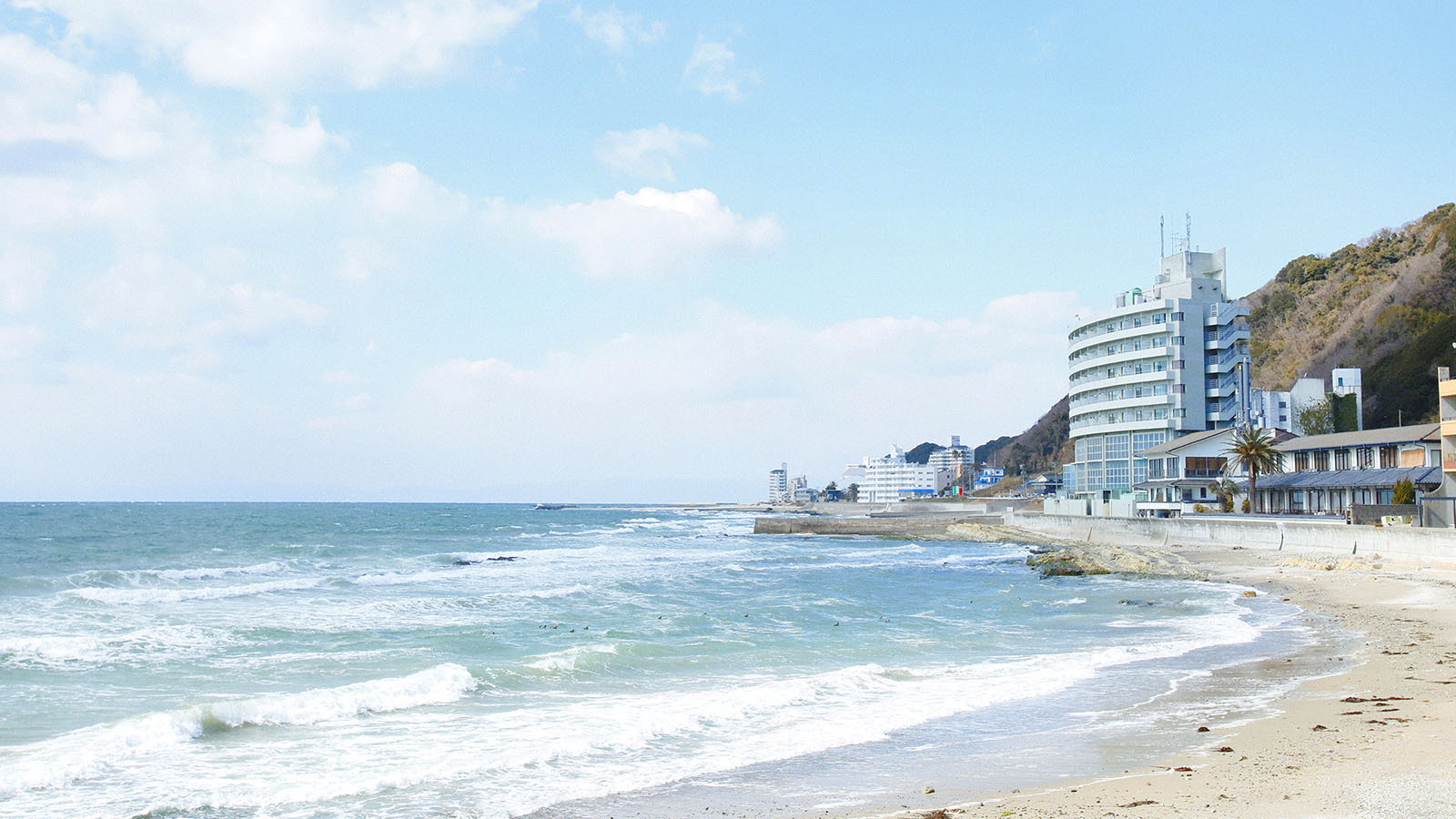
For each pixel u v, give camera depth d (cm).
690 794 1173
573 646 2489
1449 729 1355
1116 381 10488
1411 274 13088
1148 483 8950
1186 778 1152
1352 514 5225
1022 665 2166
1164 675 1983
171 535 8956
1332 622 2788
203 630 2622
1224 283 10569
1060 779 1198
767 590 4225
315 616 3055
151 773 1267
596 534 10844
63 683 1891
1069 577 4912
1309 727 1418
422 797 1170
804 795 1160
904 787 1188
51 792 1181
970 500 14425
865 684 1919
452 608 3344
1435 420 10544
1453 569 3962
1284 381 13875
